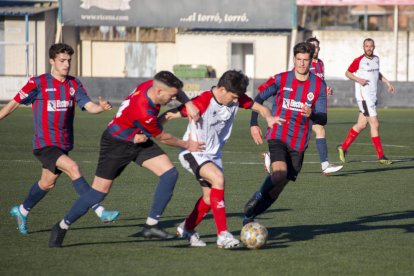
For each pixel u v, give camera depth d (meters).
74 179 17.89
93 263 15.93
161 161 17.34
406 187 27.56
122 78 77.56
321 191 26.50
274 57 93.06
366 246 17.75
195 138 17.36
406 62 94.88
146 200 24.17
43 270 15.34
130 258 16.38
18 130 50.81
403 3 85.94
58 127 18.69
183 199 24.41
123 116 16.81
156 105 16.53
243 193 25.91
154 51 99.44
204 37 93.81
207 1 86.50
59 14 86.75
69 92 18.77
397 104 78.81
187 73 92.12
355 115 69.12
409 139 48.06
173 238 18.45
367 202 24.16
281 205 23.52
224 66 93.94
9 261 16.06
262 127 56.34
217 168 17.08
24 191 25.89
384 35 94.19
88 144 42.53
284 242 18.14
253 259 16.31
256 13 86.44
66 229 17.44
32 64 87.56
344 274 15.12
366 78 35.03
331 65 95.50
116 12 86.88
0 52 88.56
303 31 95.44
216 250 17.20
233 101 17.16
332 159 37.47
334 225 20.34
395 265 15.90
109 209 22.53
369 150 41.75
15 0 89.94
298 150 19.58
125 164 17.36
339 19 111.69
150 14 86.75
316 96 19.56
